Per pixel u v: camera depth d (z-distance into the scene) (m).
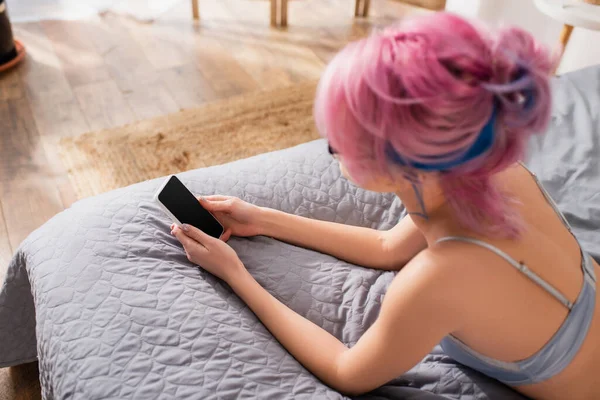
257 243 1.14
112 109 2.27
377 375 0.82
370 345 0.80
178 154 2.04
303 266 1.10
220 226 1.12
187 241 1.05
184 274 1.04
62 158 2.01
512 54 0.56
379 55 0.56
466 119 0.55
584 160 1.30
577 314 0.73
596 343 0.75
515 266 0.68
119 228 1.10
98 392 0.84
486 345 0.75
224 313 0.98
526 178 0.80
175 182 1.09
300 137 2.15
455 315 0.70
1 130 2.13
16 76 2.45
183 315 0.95
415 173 0.61
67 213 1.15
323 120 0.61
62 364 0.89
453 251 0.69
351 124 0.58
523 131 0.60
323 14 3.10
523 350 0.74
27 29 2.81
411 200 0.72
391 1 3.27
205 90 2.40
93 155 2.02
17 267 1.16
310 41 2.83
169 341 0.91
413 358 0.76
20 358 1.31
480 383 0.91
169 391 0.84
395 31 0.59
